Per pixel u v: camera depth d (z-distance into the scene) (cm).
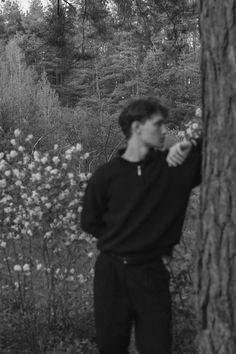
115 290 286
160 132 283
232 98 253
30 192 431
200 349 272
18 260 430
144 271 280
